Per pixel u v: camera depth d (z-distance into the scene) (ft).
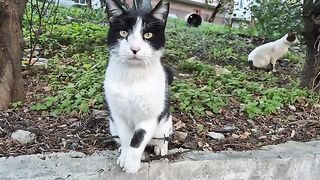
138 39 1.72
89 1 9.30
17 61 2.79
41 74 3.67
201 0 13.55
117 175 1.89
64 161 1.95
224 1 10.51
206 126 2.60
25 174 1.81
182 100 2.88
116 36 1.77
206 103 2.90
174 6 13.19
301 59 5.90
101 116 2.49
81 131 2.36
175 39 6.54
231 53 5.68
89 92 2.91
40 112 2.67
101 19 7.61
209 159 2.06
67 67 3.87
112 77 1.80
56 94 3.02
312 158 2.22
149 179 1.94
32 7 4.80
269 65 4.97
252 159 2.11
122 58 1.73
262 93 3.38
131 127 1.89
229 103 3.06
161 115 1.88
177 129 2.48
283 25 4.37
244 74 4.25
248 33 7.89
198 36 7.27
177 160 2.02
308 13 3.66
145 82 1.76
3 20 2.65
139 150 1.86
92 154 2.04
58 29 5.70
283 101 3.23
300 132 2.64
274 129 2.67
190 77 3.89
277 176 2.16
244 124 2.72
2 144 2.13
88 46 4.98
